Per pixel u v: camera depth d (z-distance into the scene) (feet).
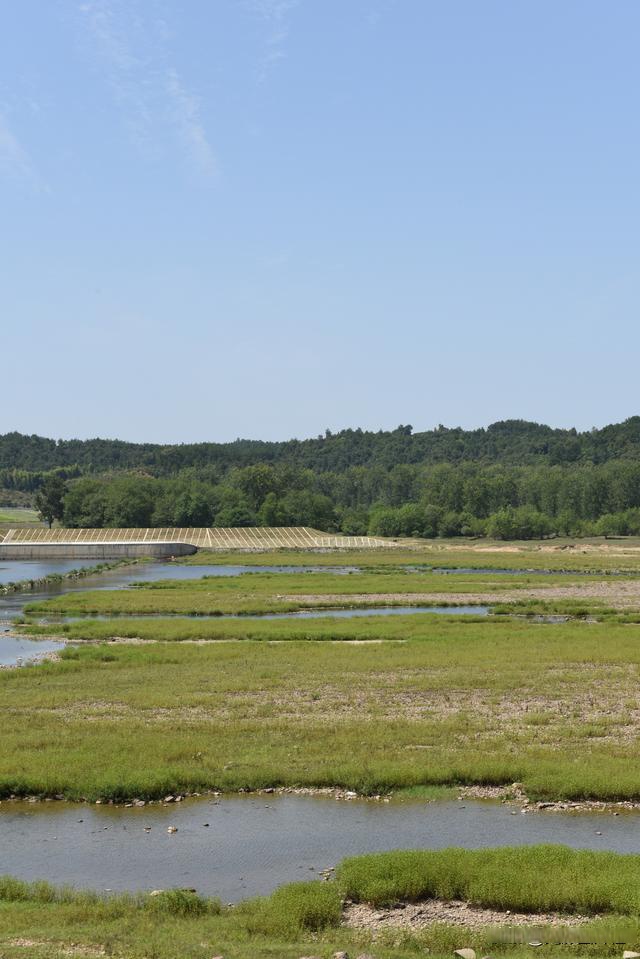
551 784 117.50
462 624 278.67
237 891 91.30
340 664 204.33
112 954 73.05
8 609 342.03
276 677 190.80
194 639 255.09
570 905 84.99
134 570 566.36
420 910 85.87
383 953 74.08
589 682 183.01
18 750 135.23
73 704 167.43
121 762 128.98
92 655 220.23
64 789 120.26
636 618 293.64
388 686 180.55
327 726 148.15
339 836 105.29
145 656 216.54
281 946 75.56
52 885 92.63
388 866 90.63
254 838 104.94
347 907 86.74
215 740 140.36
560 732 143.95
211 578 459.73
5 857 100.48
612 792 116.06
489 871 88.84
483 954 74.69
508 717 154.81
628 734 143.54
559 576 476.13
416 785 121.60
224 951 73.97
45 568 601.21
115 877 94.99
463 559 623.77
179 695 172.86
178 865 97.76
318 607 338.95
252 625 275.18
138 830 108.06
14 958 71.05
